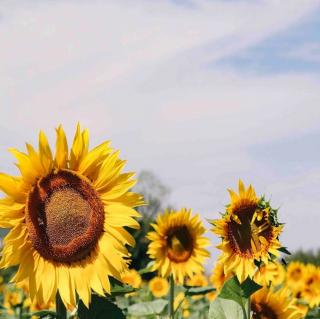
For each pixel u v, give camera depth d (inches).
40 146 34.9
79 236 35.3
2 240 34.6
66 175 35.5
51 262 34.9
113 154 36.3
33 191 34.9
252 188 42.5
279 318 47.9
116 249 35.5
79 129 35.8
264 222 42.2
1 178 34.4
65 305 34.2
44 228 34.9
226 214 42.8
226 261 42.1
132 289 41.2
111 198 36.2
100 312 35.3
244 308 40.8
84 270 35.1
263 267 48.4
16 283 34.2
